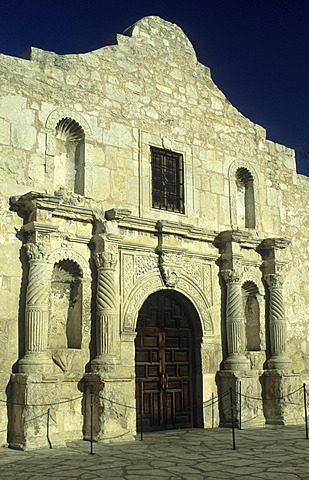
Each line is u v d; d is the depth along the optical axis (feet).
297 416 57.06
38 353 41.50
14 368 41.75
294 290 63.57
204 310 54.60
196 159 57.11
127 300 48.73
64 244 45.98
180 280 53.06
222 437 46.03
